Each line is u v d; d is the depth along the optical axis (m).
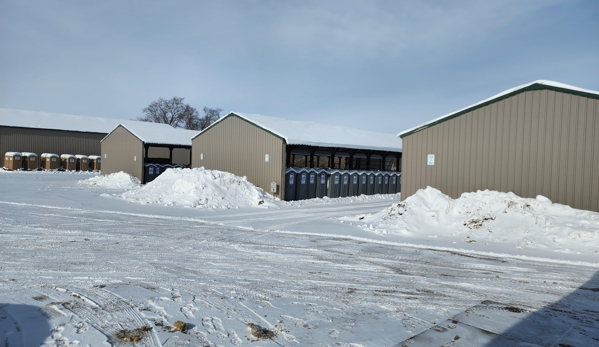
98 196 21.58
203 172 21.33
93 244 10.16
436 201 14.61
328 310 6.18
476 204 13.69
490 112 14.93
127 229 12.47
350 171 27.03
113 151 36.94
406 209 14.66
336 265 8.96
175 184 21.19
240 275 7.92
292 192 24.00
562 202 13.26
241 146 25.64
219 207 19.11
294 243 11.28
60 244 10.01
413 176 17.06
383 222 14.59
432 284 7.72
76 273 7.62
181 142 35.47
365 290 7.24
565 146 13.24
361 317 5.95
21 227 12.00
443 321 5.91
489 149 14.93
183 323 5.27
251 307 6.18
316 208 20.38
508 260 9.77
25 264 8.09
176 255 9.39
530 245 11.21
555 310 6.47
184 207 18.47
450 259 9.80
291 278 7.84
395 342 5.15
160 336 5.03
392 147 29.89
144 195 21.00
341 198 25.73
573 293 7.32
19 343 4.74
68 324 5.31
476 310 6.39
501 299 6.94
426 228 13.52
